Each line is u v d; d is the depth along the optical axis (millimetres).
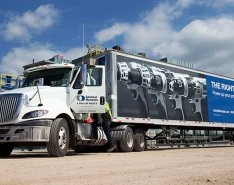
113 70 13305
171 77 16266
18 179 4469
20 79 11266
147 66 15000
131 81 14047
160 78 15594
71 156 9656
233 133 22359
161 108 15422
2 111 8961
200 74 18391
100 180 4406
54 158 8656
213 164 6809
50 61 14953
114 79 13312
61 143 9336
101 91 10891
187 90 17219
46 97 9594
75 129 10016
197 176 4879
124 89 13703
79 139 10539
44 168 5914
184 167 6184
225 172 5391
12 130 8828
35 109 8938
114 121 13094
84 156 9672
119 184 4074
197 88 17953
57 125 9141
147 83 14828
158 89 15391
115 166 6355
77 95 10461
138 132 14211
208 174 5125
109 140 12203
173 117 16078
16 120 8836
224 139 21375
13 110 8875
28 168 5910
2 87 11898
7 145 10297
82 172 5316
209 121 18656
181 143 17516
